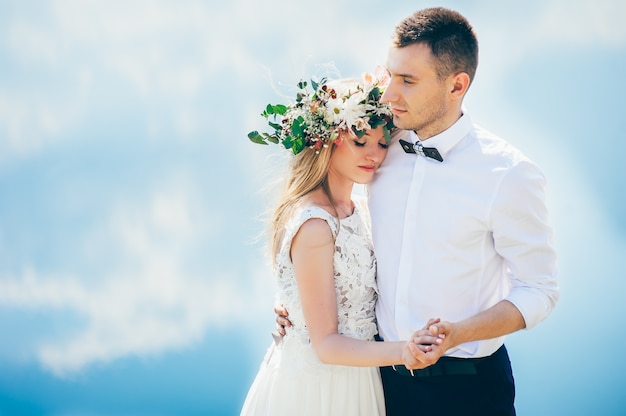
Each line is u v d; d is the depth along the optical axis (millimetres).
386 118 2334
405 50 2193
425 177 2279
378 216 2377
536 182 2195
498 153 2221
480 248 2244
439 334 1976
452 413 2326
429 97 2203
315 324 2285
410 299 2305
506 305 2139
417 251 2285
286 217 2414
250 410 2535
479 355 2293
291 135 2350
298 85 2383
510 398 2369
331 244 2301
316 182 2375
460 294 2264
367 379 2422
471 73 2217
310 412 2371
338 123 2301
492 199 2189
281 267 2375
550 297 2205
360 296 2363
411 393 2381
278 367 2453
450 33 2170
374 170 2369
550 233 2232
